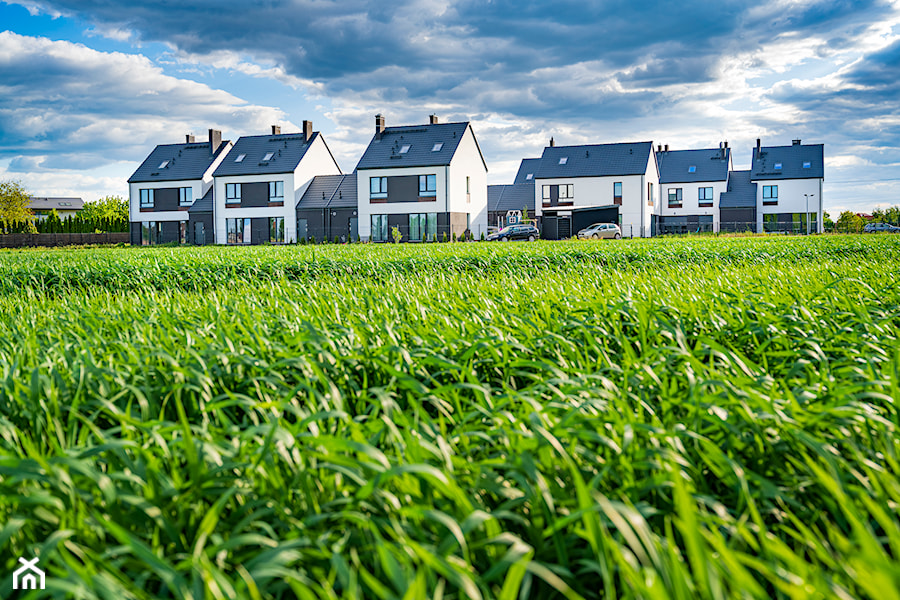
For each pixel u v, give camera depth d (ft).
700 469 8.73
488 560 6.75
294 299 25.89
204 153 208.64
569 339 16.17
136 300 26.84
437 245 96.22
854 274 32.19
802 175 218.59
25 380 12.58
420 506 7.18
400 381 12.39
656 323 16.84
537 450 8.45
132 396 11.80
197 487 7.70
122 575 6.21
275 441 8.37
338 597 6.38
